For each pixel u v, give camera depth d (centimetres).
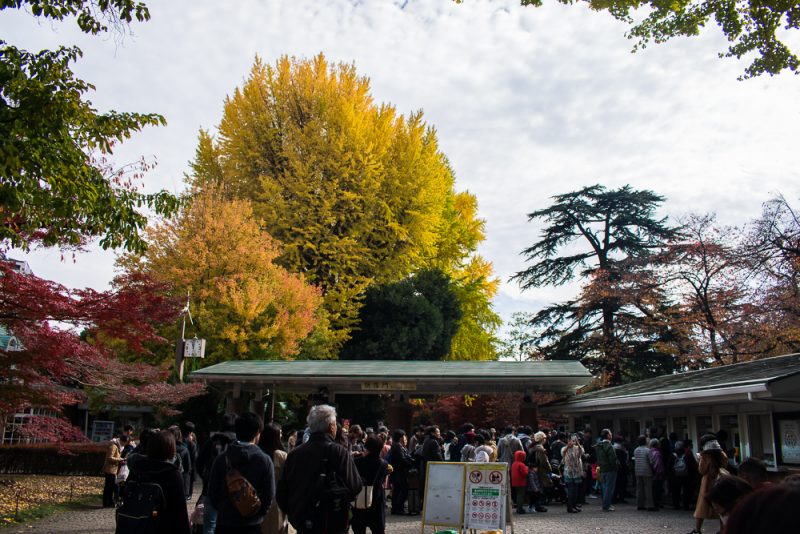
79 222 1076
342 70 3447
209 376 2023
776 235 2478
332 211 3116
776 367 1366
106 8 869
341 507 531
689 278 3002
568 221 4144
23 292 1109
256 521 501
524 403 2011
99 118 973
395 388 2025
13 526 1076
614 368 3594
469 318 3878
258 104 3278
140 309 1262
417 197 3306
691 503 1492
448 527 962
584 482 1567
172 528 484
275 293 2522
